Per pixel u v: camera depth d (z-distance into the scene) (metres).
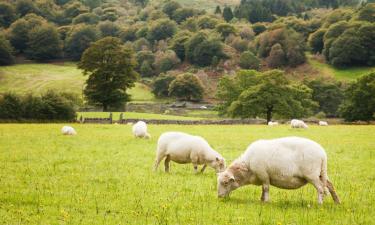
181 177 17.83
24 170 18.81
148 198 13.88
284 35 177.88
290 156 13.12
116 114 80.44
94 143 30.19
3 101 72.44
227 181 13.84
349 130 44.78
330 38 168.75
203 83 154.75
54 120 71.62
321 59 170.50
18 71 156.50
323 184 13.09
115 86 96.69
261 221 11.32
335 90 118.06
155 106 124.81
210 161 18.64
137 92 149.12
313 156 12.88
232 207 12.84
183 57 187.62
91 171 18.98
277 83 83.38
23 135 35.34
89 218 11.46
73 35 187.75
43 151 25.36
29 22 192.62
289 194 14.86
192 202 13.43
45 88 131.88
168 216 11.73
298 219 11.53
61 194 14.22
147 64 174.62
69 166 20.25
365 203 13.70
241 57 173.00
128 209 12.42
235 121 66.19
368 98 86.56
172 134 19.19
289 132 41.69
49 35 181.38
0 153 24.16
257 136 37.00
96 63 95.50
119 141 31.64
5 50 165.00
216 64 173.12
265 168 13.38
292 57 169.12
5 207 12.35
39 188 15.13
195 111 120.31
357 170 20.22
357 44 155.62
